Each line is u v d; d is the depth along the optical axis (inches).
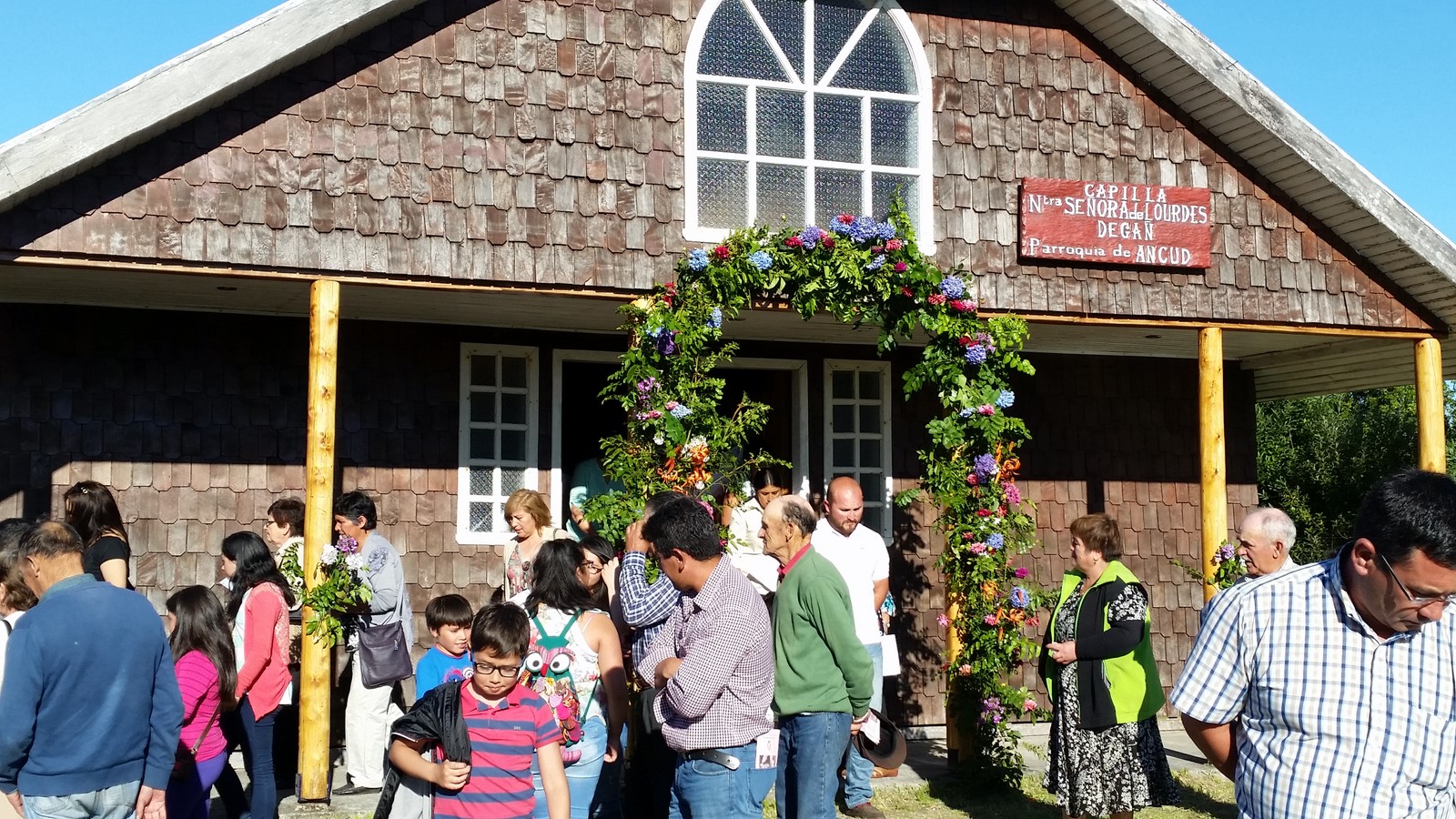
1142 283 401.4
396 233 335.6
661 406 342.3
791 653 237.8
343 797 327.9
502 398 426.0
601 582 281.3
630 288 354.9
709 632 207.8
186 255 316.8
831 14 387.5
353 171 333.7
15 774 188.5
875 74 390.0
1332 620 137.4
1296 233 418.6
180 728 210.1
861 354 459.8
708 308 348.2
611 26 362.3
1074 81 404.5
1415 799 133.1
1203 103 406.0
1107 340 457.4
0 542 213.0
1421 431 429.1
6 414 374.9
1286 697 137.4
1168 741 436.8
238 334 400.2
